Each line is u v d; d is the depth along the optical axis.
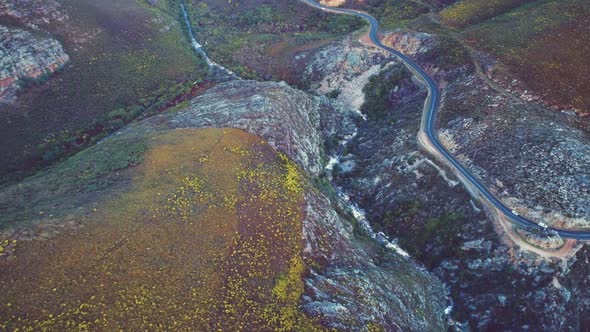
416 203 85.62
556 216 72.31
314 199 76.19
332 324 55.06
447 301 76.25
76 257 54.81
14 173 87.88
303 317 55.03
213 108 93.44
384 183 92.00
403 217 86.12
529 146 81.31
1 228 56.72
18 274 51.16
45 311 48.03
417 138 93.00
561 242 70.44
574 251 69.44
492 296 71.62
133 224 61.19
